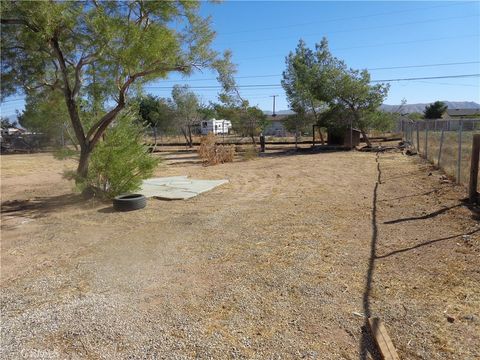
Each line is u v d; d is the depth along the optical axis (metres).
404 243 5.04
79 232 6.58
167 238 5.95
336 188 9.71
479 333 2.95
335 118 23.05
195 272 4.47
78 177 9.02
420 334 2.97
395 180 10.26
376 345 2.84
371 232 5.62
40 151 33.75
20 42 9.04
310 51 28.12
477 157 6.75
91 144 9.20
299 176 12.53
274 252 5.01
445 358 2.67
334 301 3.56
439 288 3.72
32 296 4.02
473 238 5.00
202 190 10.22
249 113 27.58
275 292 3.81
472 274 3.98
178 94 34.75
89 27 8.41
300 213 7.14
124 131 9.13
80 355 2.90
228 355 2.81
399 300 3.52
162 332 3.17
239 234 5.96
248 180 12.24
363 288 3.80
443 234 5.29
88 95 9.97
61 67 8.86
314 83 23.20
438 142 18.19
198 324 3.27
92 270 4.71
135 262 4.93
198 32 9.25
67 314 3.55
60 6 7.85
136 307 3.64
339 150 22.81
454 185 8.46
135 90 10.04
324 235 5.63
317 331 3.08
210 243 5.57
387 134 35.16
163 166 16.56
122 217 7.55
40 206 9.13
